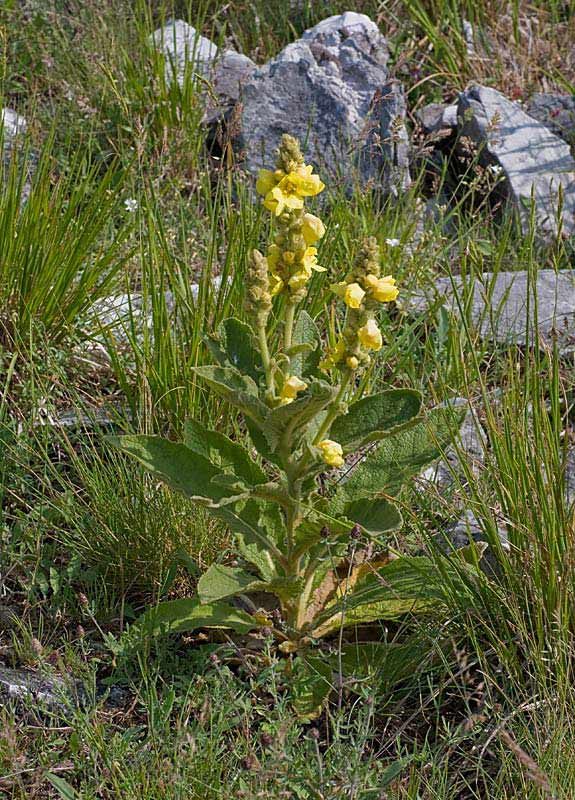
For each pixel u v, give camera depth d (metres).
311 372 1.08
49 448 1.33
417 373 1.48
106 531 1.19
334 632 1.14
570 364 1.46
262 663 1.07
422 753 0.97
